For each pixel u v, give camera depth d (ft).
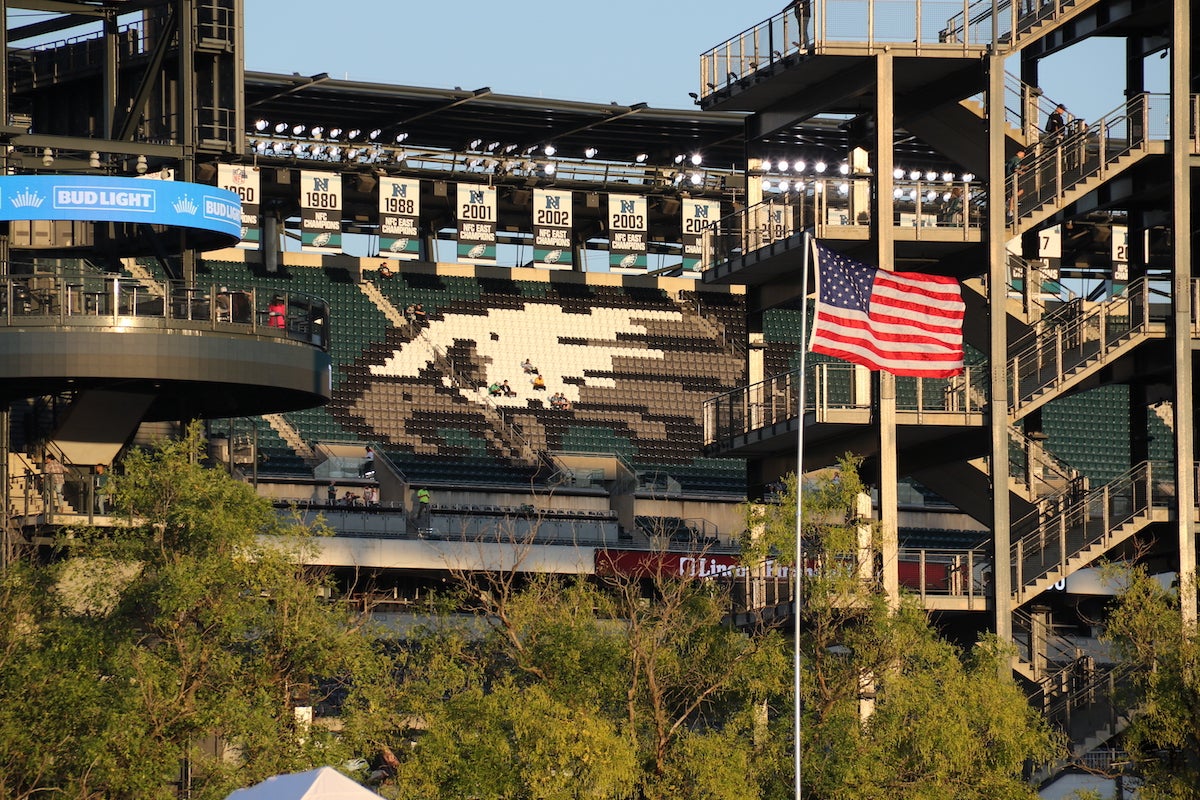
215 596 504.84
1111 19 627.46
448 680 522.47
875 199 611.06
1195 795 512.63
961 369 608.60
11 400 652.89
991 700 502.79
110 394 629.10
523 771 470.39
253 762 483.51
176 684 482.28
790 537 519.60
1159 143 621.72
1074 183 615.98
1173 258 618.03
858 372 614.75
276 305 617.21
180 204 627.05
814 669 517.55
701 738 489.67
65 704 460.14
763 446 655.76
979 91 614.34
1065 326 610.65
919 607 526.16
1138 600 549.54
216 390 631.97
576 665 505.66
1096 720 581.53
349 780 346.13
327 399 645.92
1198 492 627.87
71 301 588.91
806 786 492.95
